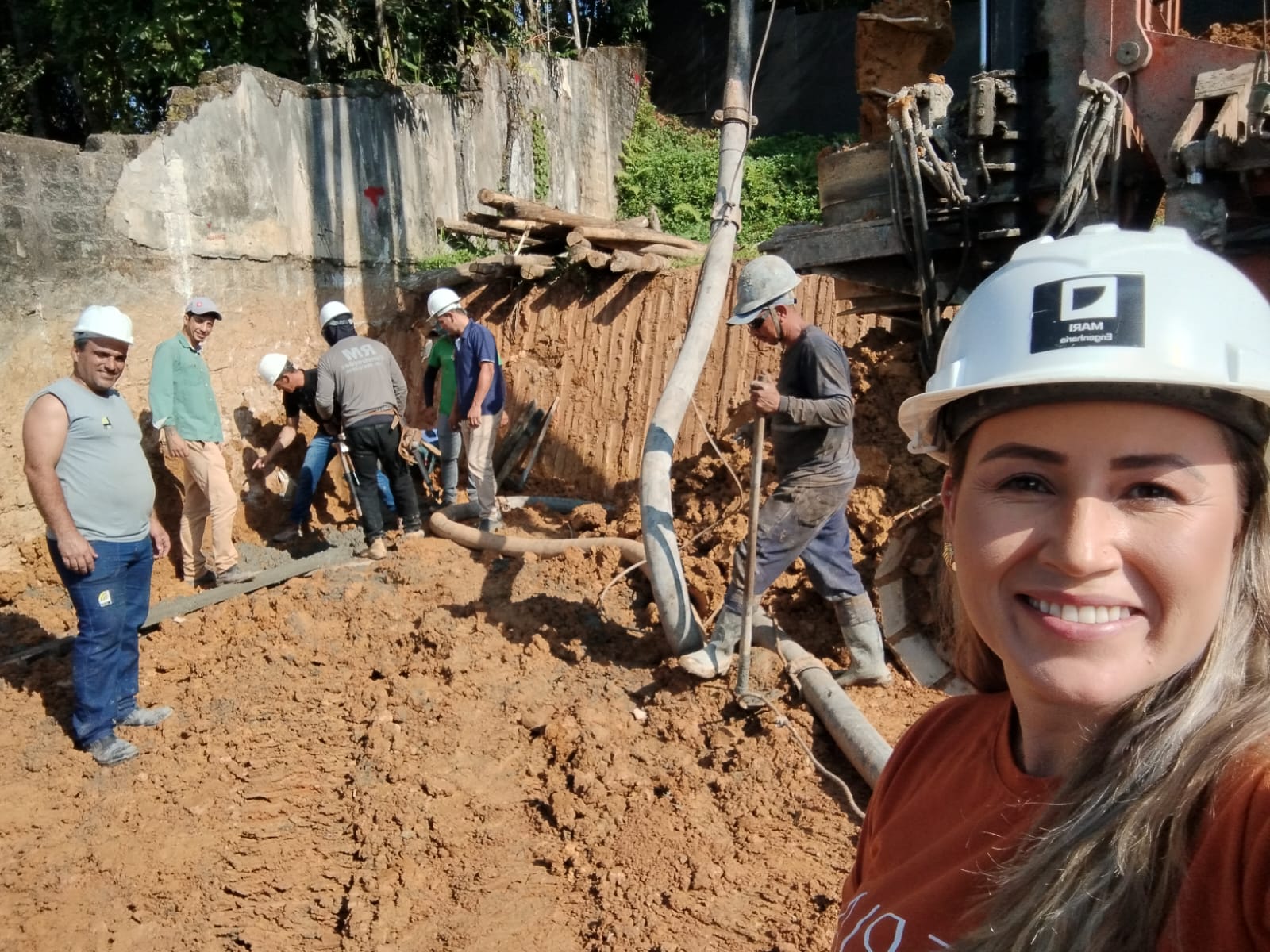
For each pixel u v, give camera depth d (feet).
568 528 26.71
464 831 14.69
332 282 32.07
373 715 17.62
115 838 14.67
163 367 21.99
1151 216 17.24
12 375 21.75
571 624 20.75
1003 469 3.76
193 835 14.78
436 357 28.22
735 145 21.88
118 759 16.42
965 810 4.35
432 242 37.83
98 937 12.85
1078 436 3.51
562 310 31.81
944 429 4.28
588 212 54.03
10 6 41.11
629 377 29.89
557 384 31.09
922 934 4.05
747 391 27.48
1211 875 3.00
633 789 15.34
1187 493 3.44
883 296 21.47
